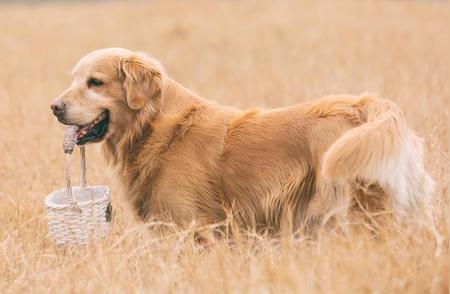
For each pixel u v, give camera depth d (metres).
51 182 13.47
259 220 10.09
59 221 10.55
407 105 17.09
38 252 10.23
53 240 10.72
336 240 8.97
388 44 28.44
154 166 10.34
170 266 9.11
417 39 29.02
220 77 24.81
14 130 18.05
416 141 9.64
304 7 40.09
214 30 35.91
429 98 17.09
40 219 11.60
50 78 26.81
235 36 34.06
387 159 8.92
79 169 14.34
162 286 8.58
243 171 10.02
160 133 10.38
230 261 8.99
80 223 10.57
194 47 32.38
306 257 8.82
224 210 10.12
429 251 8.62
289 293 7.93
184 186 10.10
